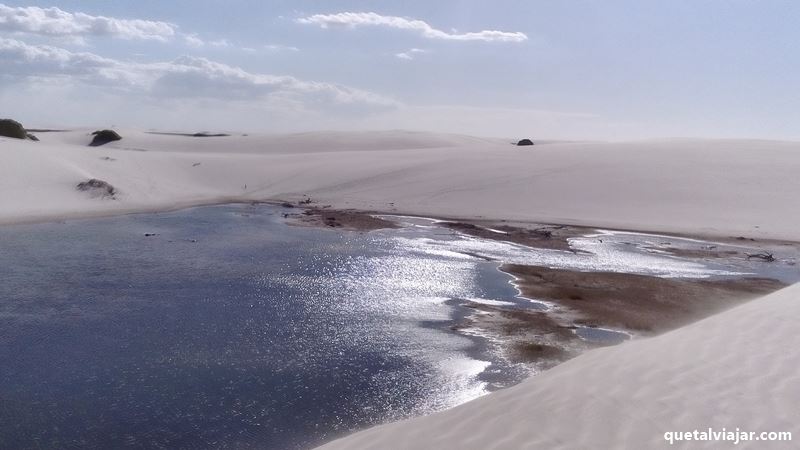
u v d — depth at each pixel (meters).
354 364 9.74
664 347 5.71
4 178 25.55
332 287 14.38
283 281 14.86
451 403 8.43
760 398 4.43
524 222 24.02
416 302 13.23
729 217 24.05
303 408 8.26
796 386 4.54
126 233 20.86
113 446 7.28
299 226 22.95
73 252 17.66
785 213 24.36
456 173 31.88
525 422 4.56
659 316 12.55
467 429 4.70
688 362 5.22
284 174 33.88
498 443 4.33
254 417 8.00
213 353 10.16
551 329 11.47
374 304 13.04
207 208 27.16
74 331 11.14
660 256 18.88
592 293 14.20
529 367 9.63
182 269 15.92
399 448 4.66
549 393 5.03
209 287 14.25
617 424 4.31
